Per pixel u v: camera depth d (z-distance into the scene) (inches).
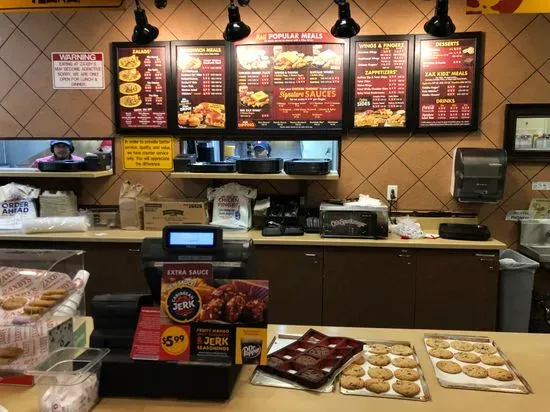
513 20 135.9
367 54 139.6
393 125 141.4
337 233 130.9
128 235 136.2
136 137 151.3
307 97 142.7
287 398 53.1
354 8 139.3
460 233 129.4
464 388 54.6
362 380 56.2
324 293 129.9
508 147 139.2
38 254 66.9
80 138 153.3
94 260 134.7
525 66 137.1
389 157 144.6
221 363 52.8
